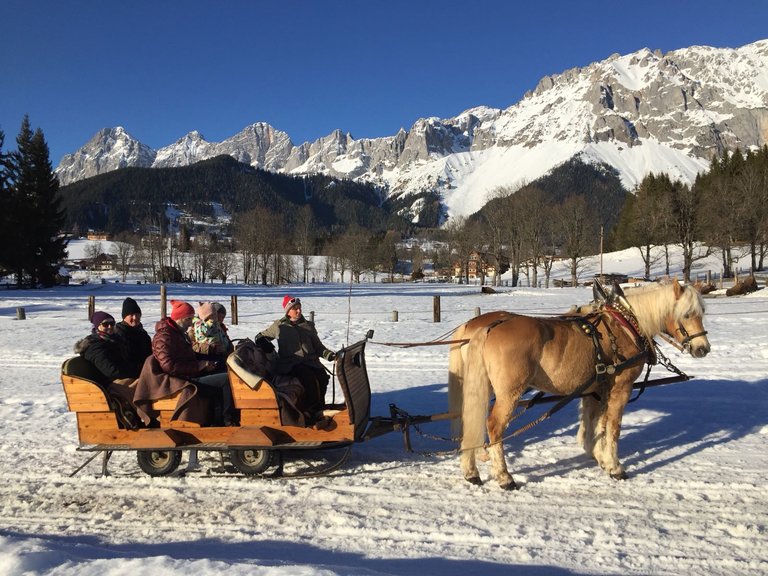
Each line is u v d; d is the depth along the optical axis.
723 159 88.25
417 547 5.05
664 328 7.26
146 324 22.27
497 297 40.78
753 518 5.55
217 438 6.65
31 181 55.66
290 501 6.03
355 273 95.00
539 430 8.42
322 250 125.00
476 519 5.58
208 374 7.21
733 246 63.53
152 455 6.76
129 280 95.25
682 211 60.28
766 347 14.74
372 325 21.19
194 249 104.62
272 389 6.53
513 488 6.29
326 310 29.08
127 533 5.36
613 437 6.69
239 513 5.75
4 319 24.92
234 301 22.23
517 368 6.41
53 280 58.47
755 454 7.25
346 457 6.71
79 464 7.12
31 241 53.44
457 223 99.81
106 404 6.67
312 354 7.42
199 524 5.53
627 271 79.12
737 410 9.12
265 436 6.49
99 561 4.05
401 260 133.12
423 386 11.27
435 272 118.44
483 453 7.15
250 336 18.66
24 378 12.41
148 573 3.86
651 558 4.86
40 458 7.33
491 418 6.49
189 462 6.84
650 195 73.44
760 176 63.69
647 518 5.59
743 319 21.41
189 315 7.82
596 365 6.62
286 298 7.53
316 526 5.46
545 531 5.33
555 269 94.56
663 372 12.05
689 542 5.12
